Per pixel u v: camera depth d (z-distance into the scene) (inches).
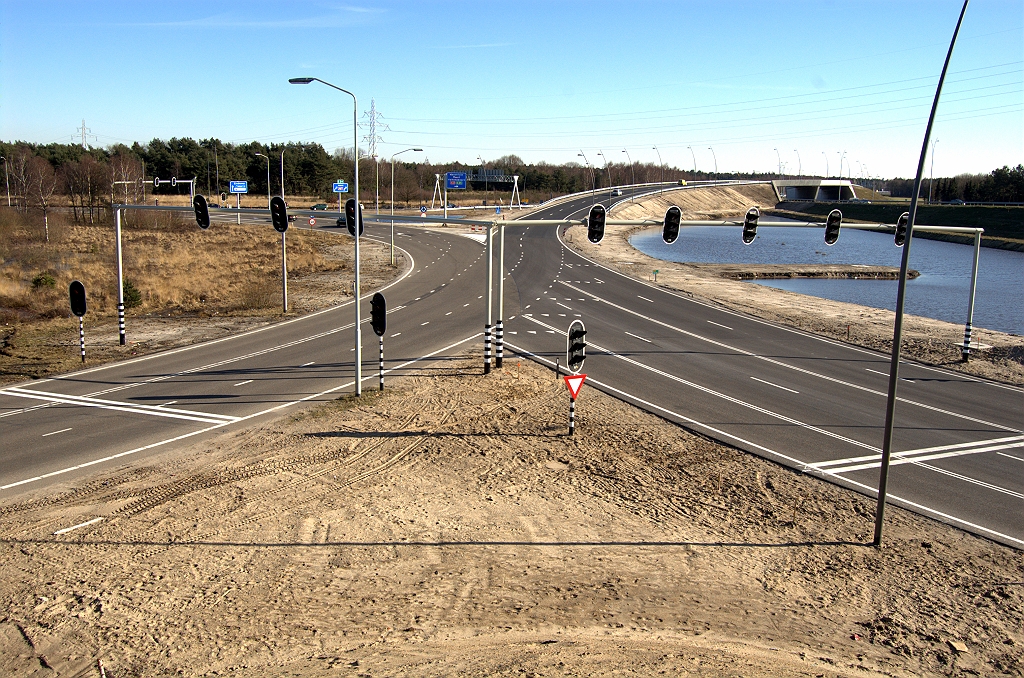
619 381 1005.2
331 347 1204.5
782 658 396.2
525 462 698.2
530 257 2529.5
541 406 878.4
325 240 2987.2
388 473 661.3
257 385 962.7
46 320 1409.9
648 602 456.4
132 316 1475.1
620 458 715.4
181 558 493.7
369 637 403.5
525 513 587.5
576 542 539.2
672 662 382.0
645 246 3587.6
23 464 669.3
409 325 1401.3
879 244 4254.4
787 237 4793.3
